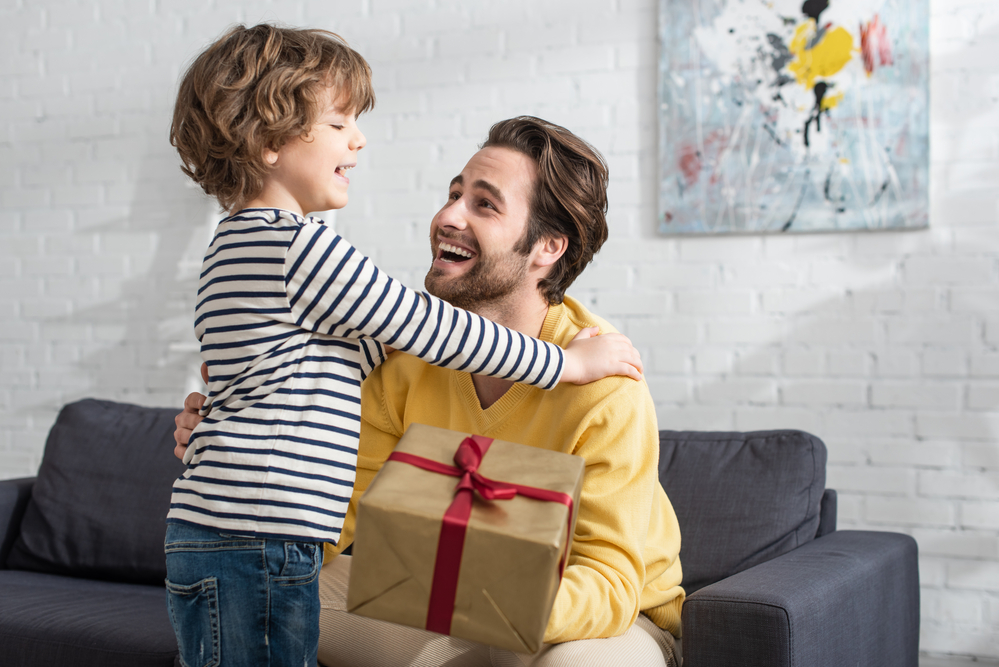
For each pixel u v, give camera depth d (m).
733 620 1.06
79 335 2.87
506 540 0.78
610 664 0.99
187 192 2.79
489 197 1.16
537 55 2.50
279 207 1.07
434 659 1.09
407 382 1.28
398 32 2.61
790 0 2.28
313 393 0.97
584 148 1.21
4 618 1.45
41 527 1.87
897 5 2.21
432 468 0.86
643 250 2.41
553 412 1.15
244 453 0.94
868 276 2.25
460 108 2.56
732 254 2.35
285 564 0.93
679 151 2.36
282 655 0.94
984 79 2.18
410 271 2.58
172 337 2.78
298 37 1.09
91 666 1.35
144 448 1.91
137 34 2.85
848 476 2.25
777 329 2.31
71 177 2.89
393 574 0.80
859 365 2.25
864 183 2.23
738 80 2.32
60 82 2.91
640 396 1.15
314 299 0.97
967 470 2.17
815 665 1.09
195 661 0.95
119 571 1.80
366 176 2.63
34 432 2.89
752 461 1.57
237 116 1.03
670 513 1.35
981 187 2.18
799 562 1.28
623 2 2.43
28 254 2.93
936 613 2.18
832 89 2.25
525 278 1.21
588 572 1.05
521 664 1.01
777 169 2.29
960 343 2.18
